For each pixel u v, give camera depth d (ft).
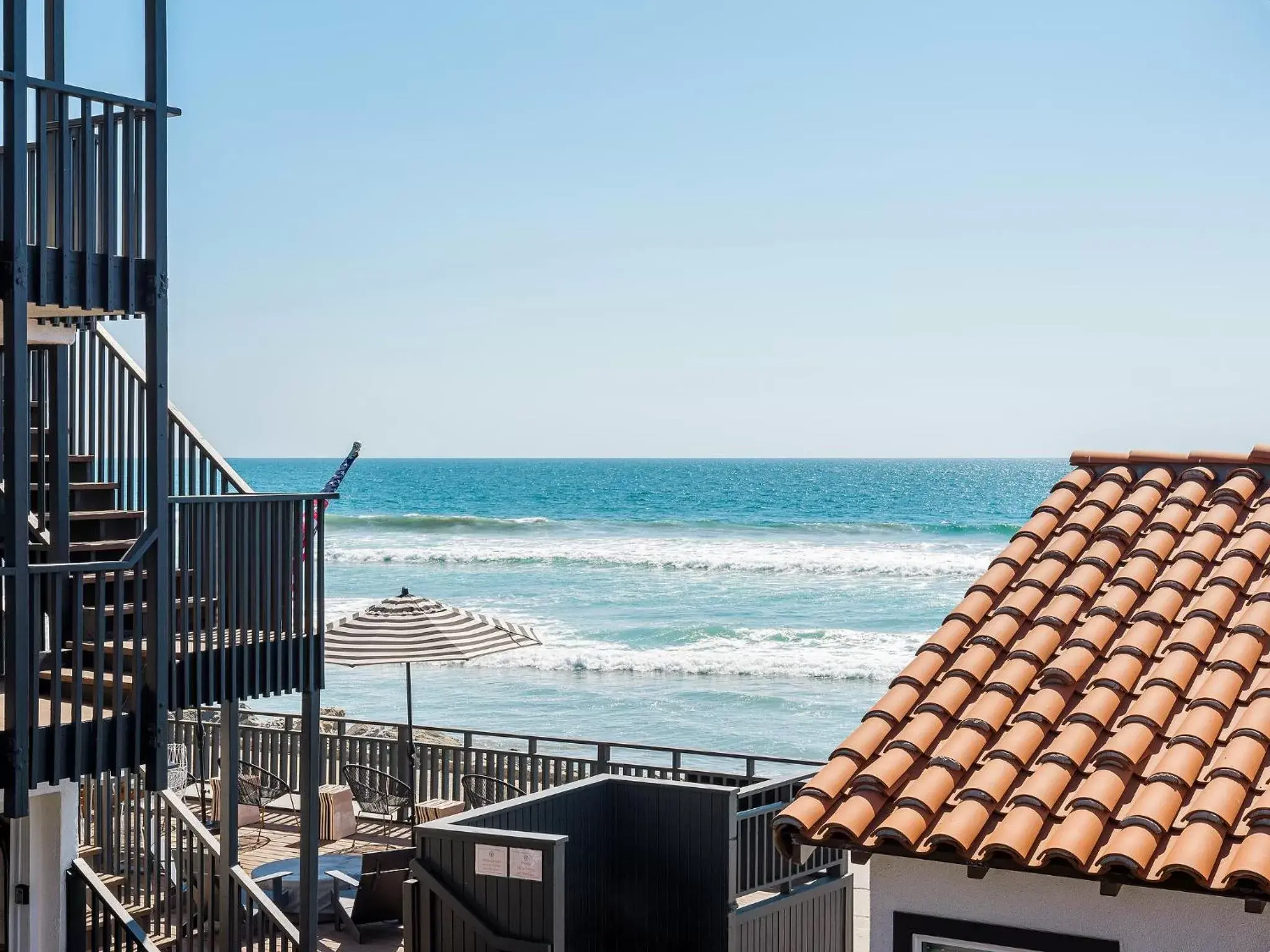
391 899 37.86
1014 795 18.86
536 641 46.96
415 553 197.47
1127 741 19.36
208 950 32.83
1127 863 17.17
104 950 31.32
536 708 92.58
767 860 32.53
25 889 30.89
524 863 27.07
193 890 33.68
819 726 86.38
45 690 30.37
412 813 49.19
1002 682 21.27
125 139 26.81
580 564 187.42
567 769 46.80
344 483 458.50
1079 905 19.06
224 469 32.71
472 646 44.80
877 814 19.25
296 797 52.44
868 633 120.16
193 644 29.43
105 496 33.35
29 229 29.09
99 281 26.40
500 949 27.25
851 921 35.40
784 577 169.99
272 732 53.11
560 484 423.23
